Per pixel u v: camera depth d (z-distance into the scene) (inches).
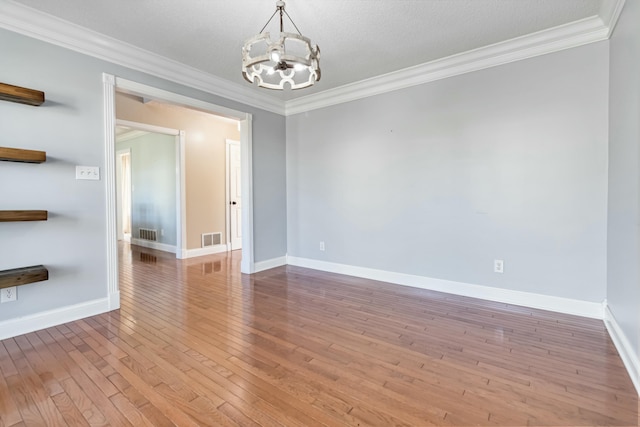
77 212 100.9
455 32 101.4
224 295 127.3
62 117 97.1
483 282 119.9
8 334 88.1
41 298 94.2
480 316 103.7
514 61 110.0
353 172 153.8
